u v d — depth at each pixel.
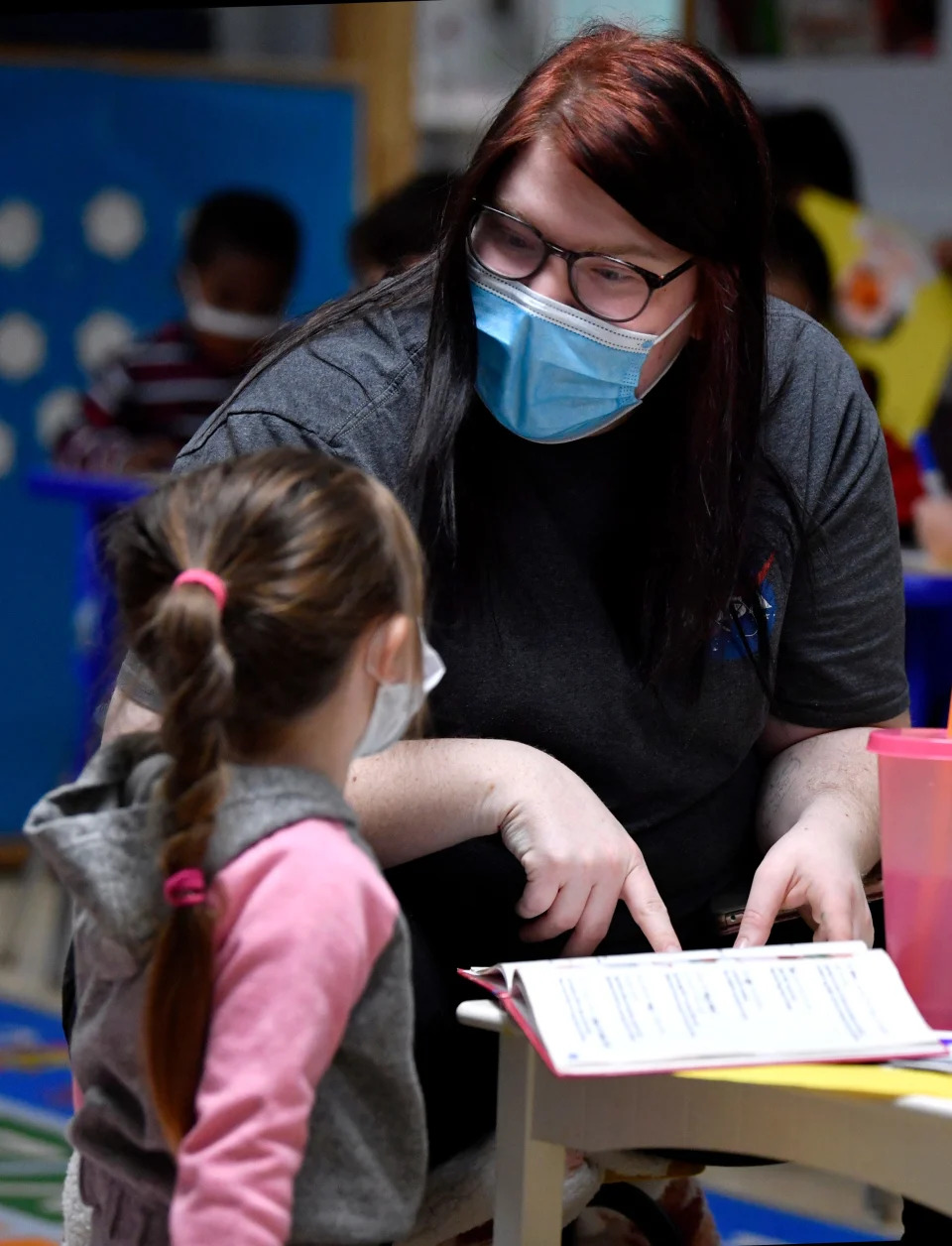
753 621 1.99
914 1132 1.39
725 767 2.04
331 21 6.17
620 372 1.85
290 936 1.40
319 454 1.61
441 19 6.09
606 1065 1.41
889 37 5.40
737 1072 1.44
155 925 1.44
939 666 3.81
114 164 5.84
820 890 1.84
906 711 2.18
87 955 1.53
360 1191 1.48
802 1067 1.46
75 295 5.83
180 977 1.39
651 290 1.82
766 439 2.03
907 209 5.44
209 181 5.94
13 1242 2.83
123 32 6.18
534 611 1.92
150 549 1.53
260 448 1.89
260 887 1.42
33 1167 3.24
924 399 4.12
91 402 5.29
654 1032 1.46
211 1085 1.37
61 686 5.86
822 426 2.07
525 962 1.56
